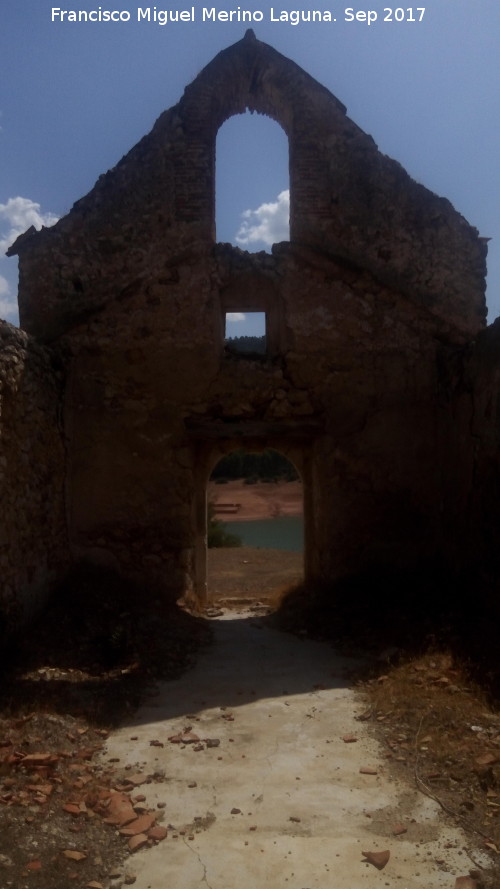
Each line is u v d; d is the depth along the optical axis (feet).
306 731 19.07
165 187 34.01
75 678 22.94
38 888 12.15
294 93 34.60
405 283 33.99
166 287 33.78
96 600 29.94
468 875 12.41
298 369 33.86
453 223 34.12
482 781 15.37
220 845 13.58
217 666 25.45
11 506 25.30
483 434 28.19
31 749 17.19
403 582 33.09
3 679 21.94
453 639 24.80
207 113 34.45
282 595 37.04
